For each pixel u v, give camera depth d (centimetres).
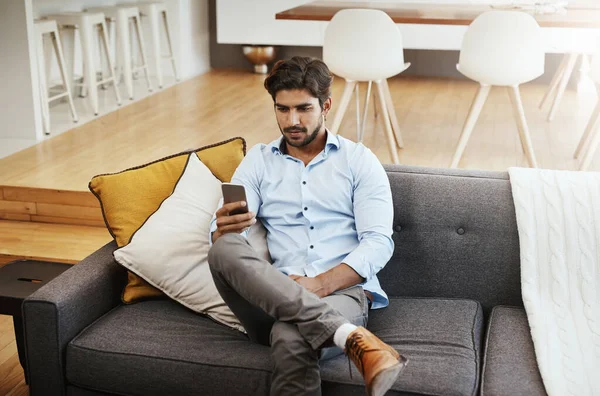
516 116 421
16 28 486
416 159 456
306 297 207
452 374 202
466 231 253
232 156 271
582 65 644
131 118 565
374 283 242
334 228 241
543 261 239
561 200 245
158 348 219
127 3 680
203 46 778
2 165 440
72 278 233
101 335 225
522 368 206
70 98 548
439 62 737
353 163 242
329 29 429
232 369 210
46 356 223
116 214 255
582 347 212
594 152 461
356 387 204
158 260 242
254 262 213
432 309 241
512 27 397
